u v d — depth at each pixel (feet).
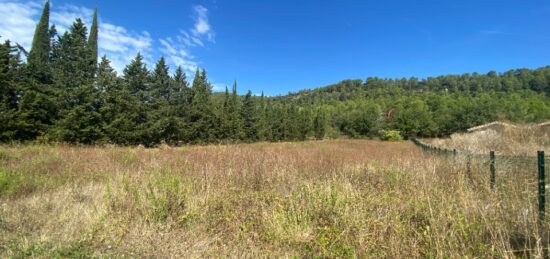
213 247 11.75
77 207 15.51
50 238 11.89
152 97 102.06
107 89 80.48
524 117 171.32
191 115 114.52
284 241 12.26
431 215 12.46
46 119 70.79
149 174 21.06
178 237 12.41
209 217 14.76
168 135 100.78
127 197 16.48
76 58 87.45
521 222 11.56
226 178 21.70
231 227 13.73
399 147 81.82
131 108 86.28
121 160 31.94
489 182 17.62
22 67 67.67
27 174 22.95
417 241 11.64
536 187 14.99
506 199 13.85
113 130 78.33
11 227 12.89
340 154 46.85
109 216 14.32
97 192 18.49
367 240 11.93
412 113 208.44
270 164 26.53
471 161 21.94
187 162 27.02
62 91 73.67
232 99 155.74
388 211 14.32
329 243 12.05
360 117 212.64
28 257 10.40
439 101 246.06
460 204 13.74
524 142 55.98
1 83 61.87
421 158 32.24
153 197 15.31
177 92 116.06
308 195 15.85
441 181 18.81
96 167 26.58
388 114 226.58
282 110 185.98
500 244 10.09
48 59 91.61
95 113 75.05
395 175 21.86
